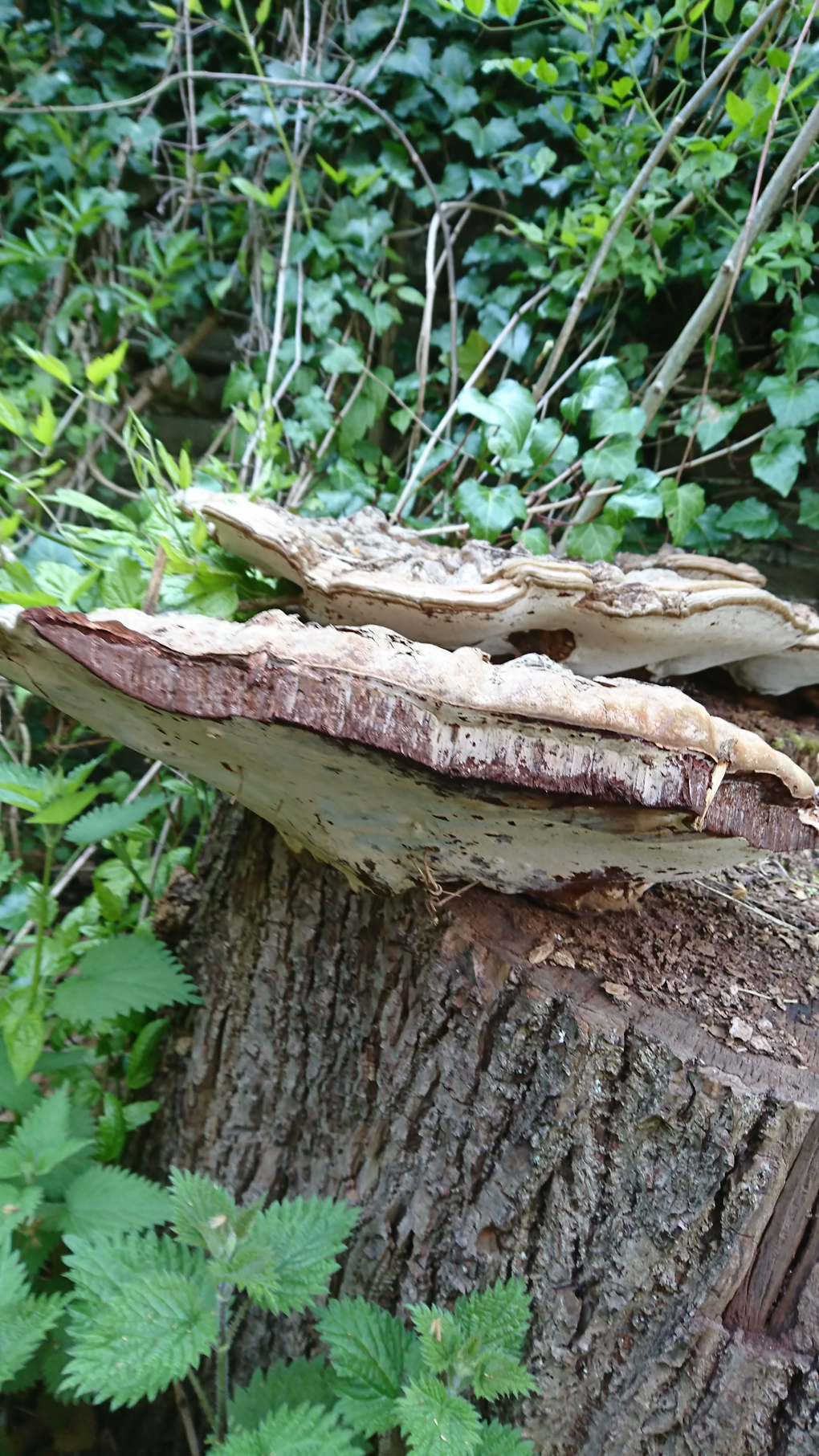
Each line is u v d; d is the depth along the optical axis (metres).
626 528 0.88
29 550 0.65
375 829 0.40
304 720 0.32
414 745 0.32
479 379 0.93
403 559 0.51
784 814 0.36
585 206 0.80
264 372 0.93
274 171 0.94
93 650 0.32
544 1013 0.40
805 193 0.78
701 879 0.50
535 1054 0.41
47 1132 0.50
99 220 0.94
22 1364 0.40
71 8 0.99
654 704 0.33
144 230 0.98
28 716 0.97
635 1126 0.39
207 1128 0.58
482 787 0.34
